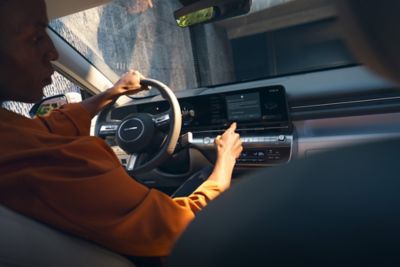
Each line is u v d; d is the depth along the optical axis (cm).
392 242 19
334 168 26
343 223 22
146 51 344
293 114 131
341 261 20
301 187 25
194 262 25
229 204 28
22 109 174
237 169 143
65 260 51
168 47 341
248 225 25
